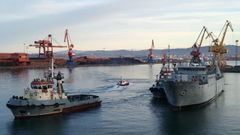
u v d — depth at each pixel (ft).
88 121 271.08
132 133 235.81
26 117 277.03
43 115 282.97
